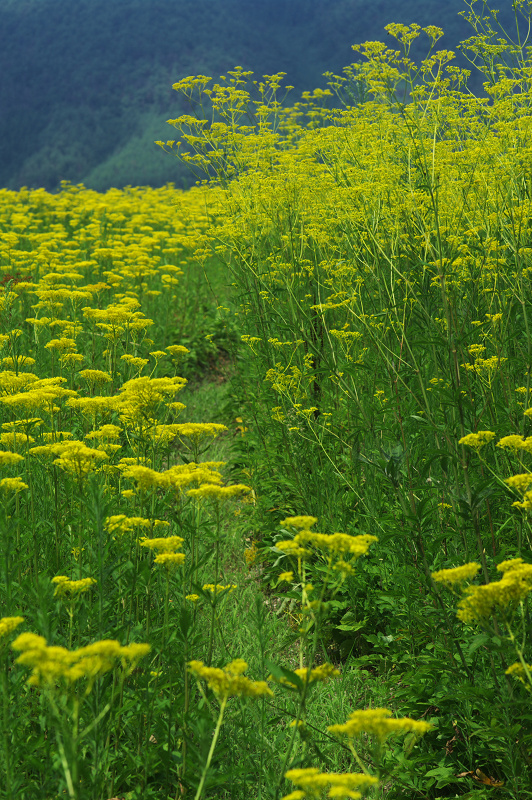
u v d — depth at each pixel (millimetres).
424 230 3918
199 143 6738
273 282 5891
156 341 8570
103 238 11750
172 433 3441
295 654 3998
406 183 4512
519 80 4668
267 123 7098
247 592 4438
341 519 4285
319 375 5379
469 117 5066
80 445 3018
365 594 4016
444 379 3842
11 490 3127
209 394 8094
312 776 1800
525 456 3512
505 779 2867
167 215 13930
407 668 3576
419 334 4352
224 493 2750
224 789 2762
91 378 4324
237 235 6098
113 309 5090
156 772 2660
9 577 2686
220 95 6766
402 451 3295
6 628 2146
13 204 16234
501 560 2779
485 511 3668
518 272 3936
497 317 3799
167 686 2660
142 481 2850
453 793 2920
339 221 5293
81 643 2787
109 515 3232
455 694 2779
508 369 4059
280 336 5695
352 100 6418
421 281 4020
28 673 2621
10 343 4922
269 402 5594
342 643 3926
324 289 5773
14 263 9133
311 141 6844
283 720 3229
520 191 4582
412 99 4707
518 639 2605
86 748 2404
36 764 2160
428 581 3047
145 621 3166
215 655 3643
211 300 9852
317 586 3990
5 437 3564
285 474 5070
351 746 2285
